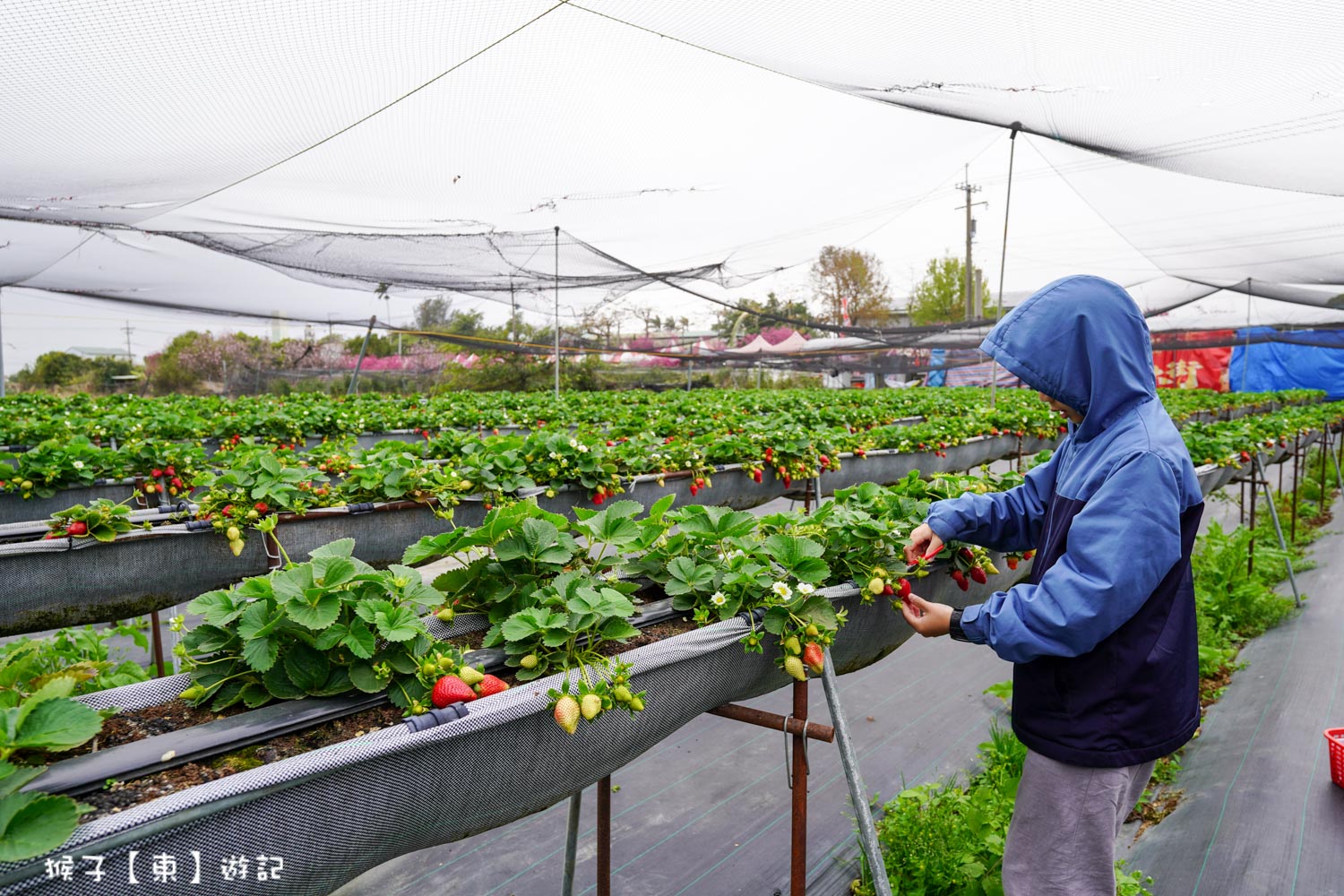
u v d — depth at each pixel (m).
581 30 5.33
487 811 1.80
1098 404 2.02
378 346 30.16
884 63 5.77
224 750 1.63
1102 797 2.00
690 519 2.63
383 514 4.54
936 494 3.49
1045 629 1.88
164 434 8.02
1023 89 5.97
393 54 5.29
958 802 3.08
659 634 2.34
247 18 4.43
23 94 5.07
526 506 2.44
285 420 8.49
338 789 1.49
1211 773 3.76
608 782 2.61
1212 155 6.91
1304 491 11.20
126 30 4.36
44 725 1.43
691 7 5.03
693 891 3.04
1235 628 5.82
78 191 7.52
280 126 6.23
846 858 3.20
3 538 3.63
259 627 1.82
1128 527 1.83
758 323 25.66
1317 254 11.74
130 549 3.78
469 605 2.42
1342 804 3.43
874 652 2.84
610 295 17.14
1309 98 5.38
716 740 4.17
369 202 9.54
